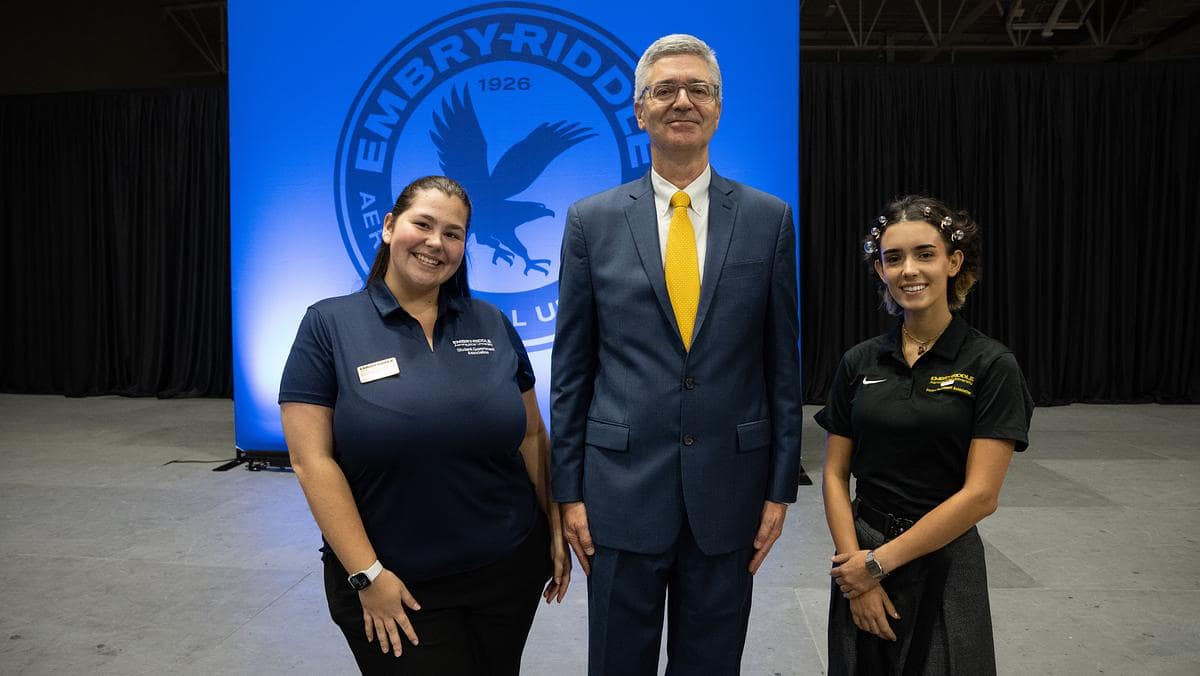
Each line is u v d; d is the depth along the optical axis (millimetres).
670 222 1557
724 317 1502
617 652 1562
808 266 7543
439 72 4363
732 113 4117
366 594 1347
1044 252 7406
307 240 4500
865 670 1485
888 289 1514
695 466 1489
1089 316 7430
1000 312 7457
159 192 7977
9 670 2258
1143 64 7273
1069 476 4461
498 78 4332
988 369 1386
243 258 4562
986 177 7418
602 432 1530
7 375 8523
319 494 1339
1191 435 5688
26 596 2807
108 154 8102
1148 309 7438
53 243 8266
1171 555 3180
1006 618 2598
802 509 3855
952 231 1431
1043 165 7363
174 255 8078
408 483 1372
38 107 8203
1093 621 2572
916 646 1400
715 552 1503
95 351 8297
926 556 1418
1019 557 3168
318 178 4477
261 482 4359
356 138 4434
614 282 1526
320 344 1395
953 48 10891
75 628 2547
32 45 9203
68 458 5012
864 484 1518
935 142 7422
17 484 4348
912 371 1455
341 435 1355
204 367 8031
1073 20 9773
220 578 2979
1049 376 7371
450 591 1435
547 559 1593
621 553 1529
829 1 9766
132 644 2436
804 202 7547
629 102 4262
